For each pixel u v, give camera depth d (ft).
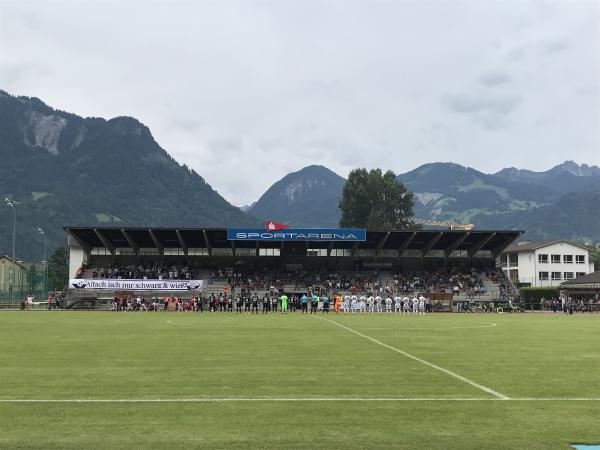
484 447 30.99
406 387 48.08
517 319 176.55
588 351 77.10
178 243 282.15
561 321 163.84
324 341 91.04
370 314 208.64
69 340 92.38
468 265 294.46
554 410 39.58
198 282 254.88
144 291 253.24
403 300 233.55
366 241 281.95
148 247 287.07
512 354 72.95
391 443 31.63
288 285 275.80
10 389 47.11
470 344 86.99
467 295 265.75
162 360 65.82
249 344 85.66
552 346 84.12
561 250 370.32
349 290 273.13
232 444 31.37
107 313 204.74
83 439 32.35
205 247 289.33
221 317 176.65
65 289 278.05
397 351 75.97
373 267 294.25
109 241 280.10
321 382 50.52
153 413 38.47
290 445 31.22
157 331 113.39
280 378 52.65
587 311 253.85
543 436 33.04
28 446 31.09
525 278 374.84
